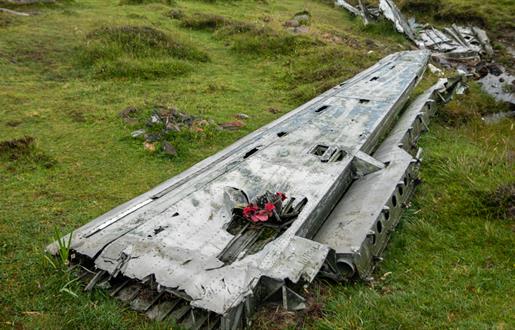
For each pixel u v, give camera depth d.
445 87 10.24
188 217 4.68
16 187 6.17
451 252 5.08
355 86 9.41
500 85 13.03
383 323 3.89
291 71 12.27
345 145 6.38
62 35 13.05
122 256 4.03
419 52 12.83
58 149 7.40
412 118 7.94
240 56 13.59
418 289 4.39
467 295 4.33
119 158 7.22
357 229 4.62
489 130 9.22
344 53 13.24
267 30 14.77
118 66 11.20
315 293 4.25
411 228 5.45
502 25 18.11
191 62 12.62
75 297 3.97
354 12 20.78
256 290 3.78
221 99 10.20
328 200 5.17
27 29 13.19
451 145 8.04
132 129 8.20
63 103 9.29
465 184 6.48
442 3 20.34
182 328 3.65
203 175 5.55
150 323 3.77
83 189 6.27
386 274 4.59
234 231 4.73
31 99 9.36
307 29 15.90
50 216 5.52
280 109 9.85
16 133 7.83
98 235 4.37
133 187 6.40
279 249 4.16
